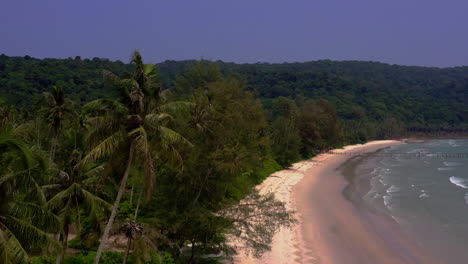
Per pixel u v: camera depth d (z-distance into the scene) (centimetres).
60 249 1430
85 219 2386
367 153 11331
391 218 3947
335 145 11894
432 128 19475
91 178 1989
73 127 3362
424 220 3878
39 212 1363
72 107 3697
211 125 2836
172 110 1825
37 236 1335
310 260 2761
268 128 7538
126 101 1778
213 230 2406
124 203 3069
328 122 10506
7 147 1252
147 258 1917
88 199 1884
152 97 1822
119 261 2312
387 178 6594
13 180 1250
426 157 10288
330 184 5922
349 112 17238
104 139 1755
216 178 2703
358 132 15388
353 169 7762
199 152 2566
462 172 7369
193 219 2384
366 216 4016
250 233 2477
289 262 2706
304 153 9369
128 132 1756
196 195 2669
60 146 3525
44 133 3812
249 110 4416
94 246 2544
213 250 2586
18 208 1334
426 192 5316
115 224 1930
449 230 3550
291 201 4631
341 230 3500
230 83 4500
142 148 1653
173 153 1814
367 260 2809
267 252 2861
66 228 1888
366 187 5703
